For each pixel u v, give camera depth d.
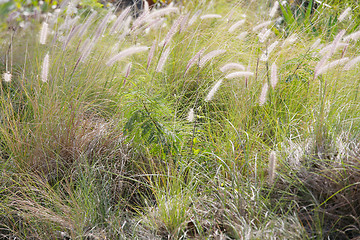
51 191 3.24
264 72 4.54
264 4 6.62
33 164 3.56
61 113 3.80
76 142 3.70
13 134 3.65
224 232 2.96
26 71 4.48
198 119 4.40
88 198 3.11
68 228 2.90
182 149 3.74
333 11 6.43
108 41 5.28
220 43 5.13
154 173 3.44
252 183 3.36
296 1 7.34
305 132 3.74
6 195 3.19
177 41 5.16
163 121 3.74
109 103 4.34
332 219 2.94
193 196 3.15
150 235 2.90
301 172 3.26
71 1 4.64
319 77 4.13
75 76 4.37
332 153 3.32
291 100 4.32
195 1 6.94
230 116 4.11
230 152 3.60
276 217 2.90
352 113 3.94
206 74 4.80
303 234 2.68
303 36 5.62
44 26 3.61
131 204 3.39
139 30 5.05
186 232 2.95
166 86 4.67
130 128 3.53
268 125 4.03
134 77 4.59
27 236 2.96
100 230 2.92
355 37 3.75
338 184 3.03
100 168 3.50
